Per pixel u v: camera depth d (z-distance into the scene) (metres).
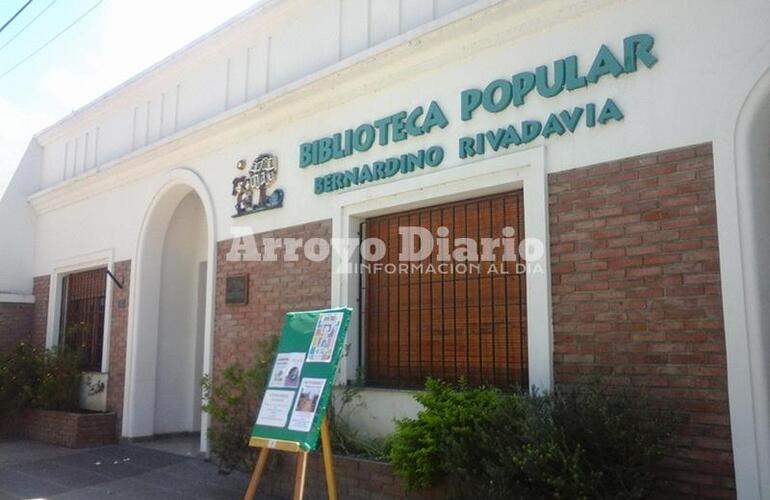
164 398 11.69
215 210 10.12
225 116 9.80
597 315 5.81
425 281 7.54
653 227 5.57
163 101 11.70
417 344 7.52
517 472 5.11
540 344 6.10
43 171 15.12
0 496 8.23
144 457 10.12
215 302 9.87
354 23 8.54
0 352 13.93
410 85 7.61
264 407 6.41
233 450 8.20
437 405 6.16
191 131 10.41
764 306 4.97
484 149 6.79
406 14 7.91
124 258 11.99
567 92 6.23
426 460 5.94
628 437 4.91
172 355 11.84
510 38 6.69
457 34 7.02
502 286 6.86
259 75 9.87
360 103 8.16
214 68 10.67
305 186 8.72
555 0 6.25
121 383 11.60
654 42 5.71
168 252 11.93
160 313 11.75
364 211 7.96
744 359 4.94
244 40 10.18
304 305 8.53
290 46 9.44
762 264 5.02
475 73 7.00
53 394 12.23
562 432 4.95
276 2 9.45
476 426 5.53
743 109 5.16
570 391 5.45
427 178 7.23
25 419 12.45
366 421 7.57
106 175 12.47
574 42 6.23
